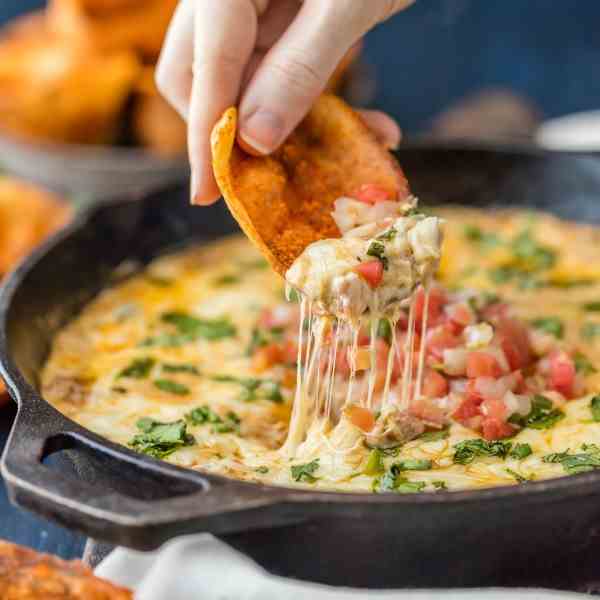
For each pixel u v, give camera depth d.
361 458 0.54
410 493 0.47
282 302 0.67
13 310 0.60
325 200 0.56
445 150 0.74
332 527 0.48
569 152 0.73
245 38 0.56
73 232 0.66
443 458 0.54
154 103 0.89
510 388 0.56
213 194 0.58
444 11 1.26
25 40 0.95
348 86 0.93
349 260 0.52
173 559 0.50
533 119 1.03
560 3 1.24
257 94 0.54
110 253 0.69
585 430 0.55
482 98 1.09
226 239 0.73
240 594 0.49
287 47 0.55
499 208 0.75
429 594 0.49
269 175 0.55
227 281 0.69
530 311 0.65
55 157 0.86
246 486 0.47
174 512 0.46
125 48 0.90
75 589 0.48
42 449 0.49
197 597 0.49
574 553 0.50
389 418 0.55
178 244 0.72
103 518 0.46
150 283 0.69
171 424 0.57
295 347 0.61
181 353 0.63
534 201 0.74
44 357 0.62
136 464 0.49
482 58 1.25
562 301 0.66
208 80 0.56
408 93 1.19
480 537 0.48
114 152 0.87
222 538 0.50
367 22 0.56
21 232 0.77
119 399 0.59
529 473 0.53
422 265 0.53
